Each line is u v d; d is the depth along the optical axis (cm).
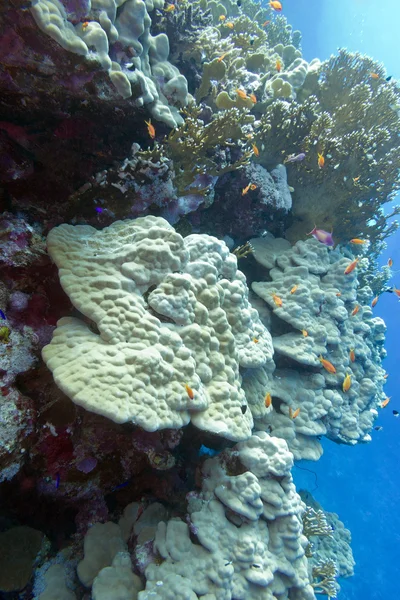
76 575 105
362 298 213
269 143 168
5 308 97
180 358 101
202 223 169
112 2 104
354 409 183
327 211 195
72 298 97
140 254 106
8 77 91
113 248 109
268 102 182
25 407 89
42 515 107
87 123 108
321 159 155
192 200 139
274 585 109
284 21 333
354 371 190
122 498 121
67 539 112
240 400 112
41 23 85
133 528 111
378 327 222
